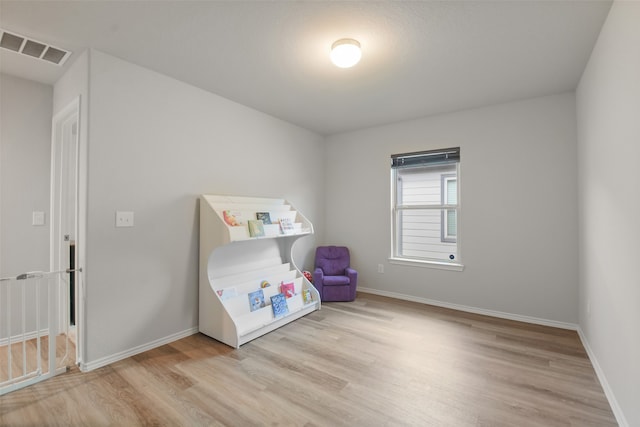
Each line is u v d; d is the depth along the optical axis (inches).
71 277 116.0
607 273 79.4
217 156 125.4
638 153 58.1
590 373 88.0
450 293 147.9
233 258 124.8
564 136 122.0
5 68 101.1
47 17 75.5
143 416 69.4
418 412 71.1
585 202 105.0
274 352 101.0
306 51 92.7
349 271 162.1
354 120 159.8
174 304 109.7
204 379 84.5
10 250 106.0
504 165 134.4
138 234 99.9
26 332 109.4
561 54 93.1
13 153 106.3
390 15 75.2
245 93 124.3
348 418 69.1
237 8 72.9
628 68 62.6
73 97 97.9
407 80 112.0
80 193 92.0
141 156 101.0
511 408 72.5
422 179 162.1
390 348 104.0
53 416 69.3
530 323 127.6
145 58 96.5
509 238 133.5
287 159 162.1
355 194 179.6
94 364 89.4
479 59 96.4
